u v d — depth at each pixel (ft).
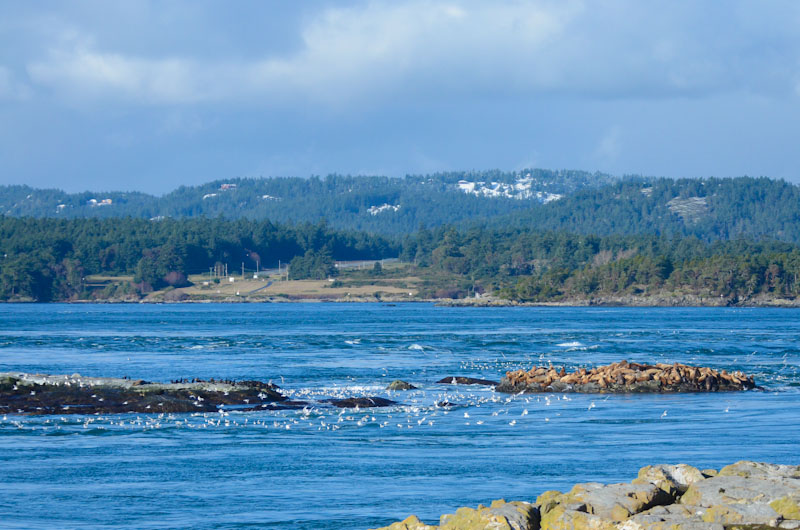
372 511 373.40
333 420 628.69
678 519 283.59
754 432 571.28
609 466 460.55
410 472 449.89
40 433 565.53
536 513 301.22
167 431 577.02
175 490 413.59
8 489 415.64
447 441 542.98
